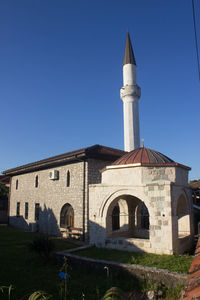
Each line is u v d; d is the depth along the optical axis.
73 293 7.64
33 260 11.40
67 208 19.02
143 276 8.50
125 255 10.78
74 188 18.28
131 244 11.76
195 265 4.10
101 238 12.89
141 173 12.38
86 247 12.62
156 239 11.07
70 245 14.86
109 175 13.55
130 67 31.05
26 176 25.88
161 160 13.33
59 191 19.94
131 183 12.59
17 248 14.20
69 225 18.52
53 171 20.33
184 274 7.95
